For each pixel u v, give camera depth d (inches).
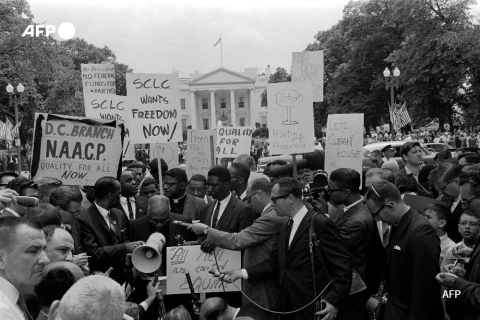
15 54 1499.8
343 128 305.7
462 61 1487.5
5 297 121.6
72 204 226.7
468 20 1535.4
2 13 1471.5
